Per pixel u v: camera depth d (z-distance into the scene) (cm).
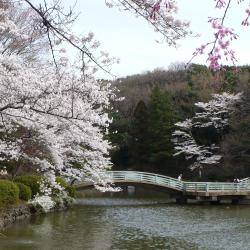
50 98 1018
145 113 3766
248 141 2984
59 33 463
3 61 1048
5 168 1797
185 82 4538
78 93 1083
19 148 1375
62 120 1109
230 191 2588
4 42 1279
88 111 1179
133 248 1228
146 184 2614
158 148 3625
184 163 3647
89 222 1667
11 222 1530
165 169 3709
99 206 2269
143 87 5078
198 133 3650
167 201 2678
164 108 3638
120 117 4156
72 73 1142
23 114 1124
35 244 1216
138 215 1933
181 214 2002
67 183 2220
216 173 3262
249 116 3003
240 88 3094
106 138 3350
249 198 2614
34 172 1995
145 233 1470
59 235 1365
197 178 3372
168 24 471
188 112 3897
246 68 3269
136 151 3788
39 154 1502
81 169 1984
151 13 446
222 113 3459
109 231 1488
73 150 1798
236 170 3062
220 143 3378
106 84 1630
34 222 1578
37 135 1300
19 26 1337
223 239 1384
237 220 1812
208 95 3828
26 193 1750
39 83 1012
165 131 3622
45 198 1802
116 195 3078
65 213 1897
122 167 3997
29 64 1270
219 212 2103
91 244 1255
